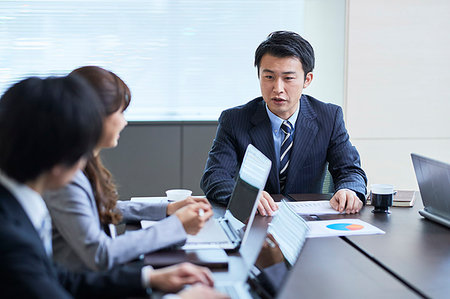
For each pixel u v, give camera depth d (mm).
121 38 4020
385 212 2146
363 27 3691
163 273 1326
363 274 1453
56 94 1090
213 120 4078
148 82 4090
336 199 2238
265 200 2092
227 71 4133
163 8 4020
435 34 3730
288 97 2479
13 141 1067
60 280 1305
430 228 1919
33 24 3934
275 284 1395
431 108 3795
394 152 3814
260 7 4082
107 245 1513
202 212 1676
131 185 4098
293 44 2451
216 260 1511
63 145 1083
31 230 1114
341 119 2721
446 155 3850
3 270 1028
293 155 2604
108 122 1597
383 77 3742
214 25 4074
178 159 4105
